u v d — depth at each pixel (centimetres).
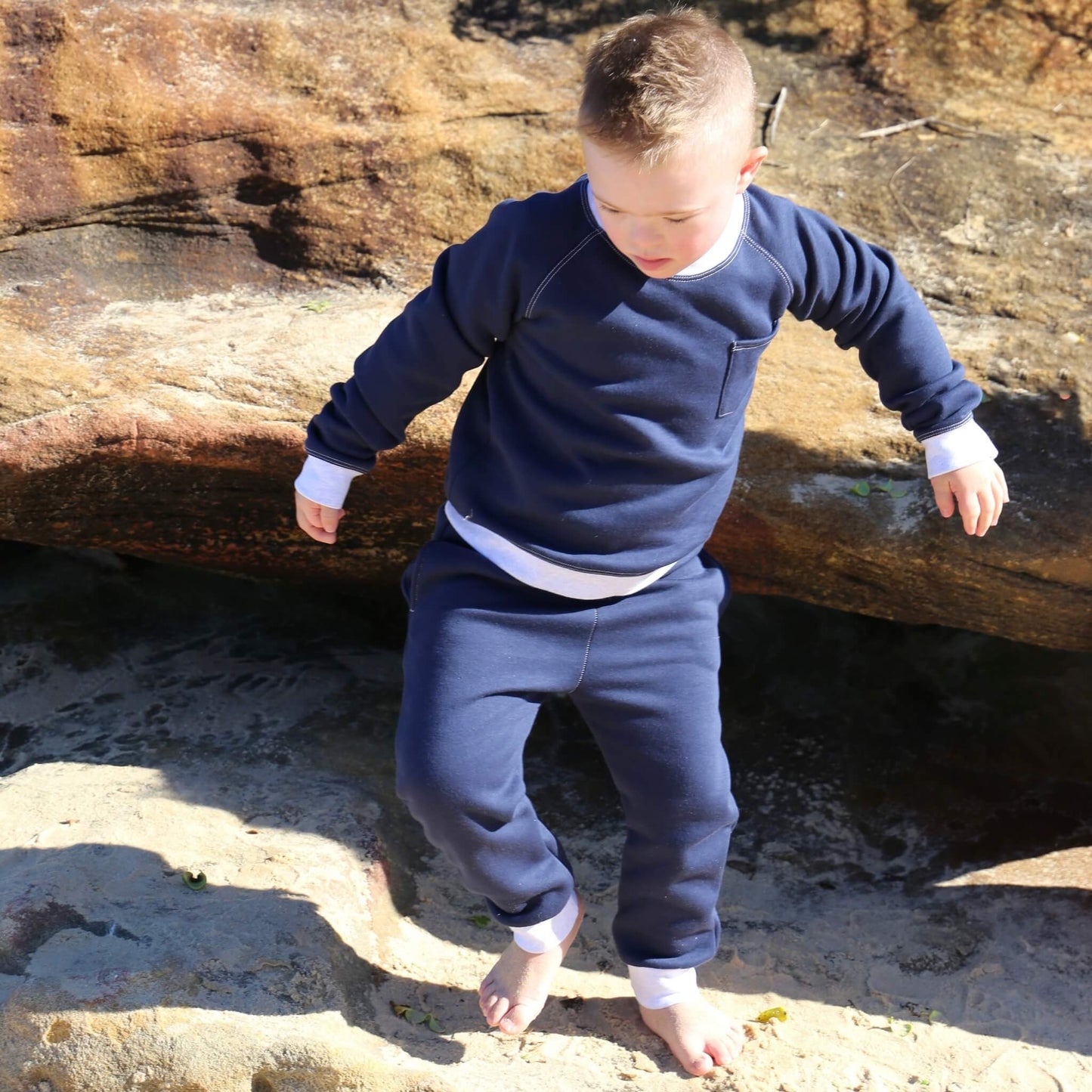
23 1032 234
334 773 317
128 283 355
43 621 372
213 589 388
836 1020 264
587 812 329
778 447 292
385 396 223
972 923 292
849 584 303
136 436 300
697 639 230
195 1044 231
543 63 385
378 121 365
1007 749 347
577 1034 256
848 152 378
